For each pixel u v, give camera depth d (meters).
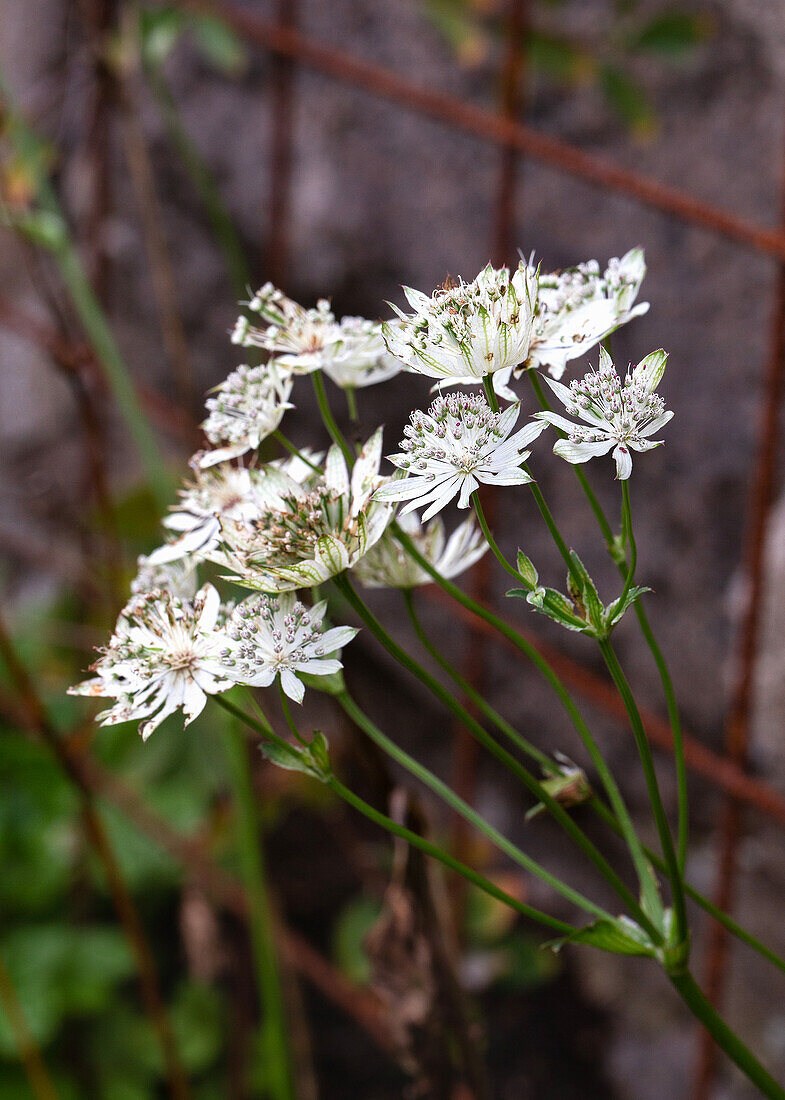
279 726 1.09
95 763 0.92
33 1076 0.77
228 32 0.88
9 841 0.99
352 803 0.47
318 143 0.97
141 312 1.14
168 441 1.14
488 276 0.46
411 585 0.50
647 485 0.83
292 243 1.00
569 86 0.83
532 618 0.90
